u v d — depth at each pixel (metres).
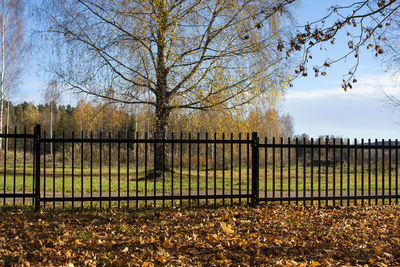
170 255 5.30
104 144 27.00
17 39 27.62
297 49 6.98
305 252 5.54
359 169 22.70
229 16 14.98
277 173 21.42
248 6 14.56
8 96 28.89
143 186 13.07
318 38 6.88
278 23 14.72
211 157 29.20
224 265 4.92
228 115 15.21
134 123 17.38
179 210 8.09
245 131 15.40
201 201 9.38
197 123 15.58
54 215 7.43
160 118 15.36
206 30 15.12
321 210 8.61
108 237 6.06
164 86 15.00
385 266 5.05
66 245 5.61
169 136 17.98
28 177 16.23
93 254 5.27
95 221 7.09
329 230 6.78
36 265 4.74
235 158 25.81
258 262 5.09
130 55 14.40
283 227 6.92
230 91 14.91
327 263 5.01
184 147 24.45
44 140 7.87
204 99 15.05
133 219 7.29
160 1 14.02
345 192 12.30
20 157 29.25
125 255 5.26
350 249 5.68
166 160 16.59
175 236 6.16
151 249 5.50
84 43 14.59
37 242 5.57
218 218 7.40
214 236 6.06
